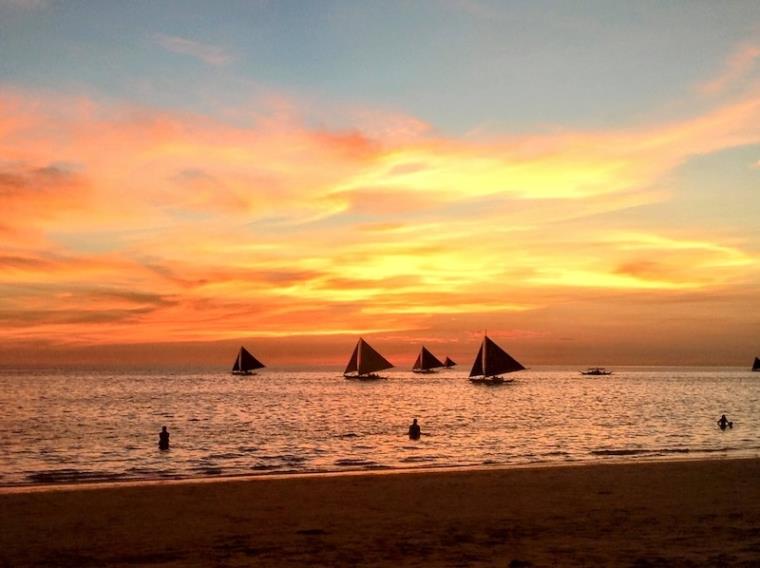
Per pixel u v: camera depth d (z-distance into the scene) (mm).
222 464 30750
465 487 20141
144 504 17406
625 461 29938
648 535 13188
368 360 173625
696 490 19453
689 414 68438
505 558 11320
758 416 65688
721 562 10836
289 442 41844
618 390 137625
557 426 54062
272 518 15422
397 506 16984
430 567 10758
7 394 113125
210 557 11664
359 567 10805
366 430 50656
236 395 113625
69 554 12039
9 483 23859
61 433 48219
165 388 142000
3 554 12078
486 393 122500
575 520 14961
